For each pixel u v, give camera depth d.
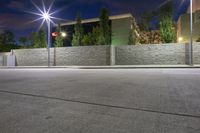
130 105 4.32
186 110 3.83
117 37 38.22
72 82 8.75
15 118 3.58
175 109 3.92
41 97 5.48
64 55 27.50
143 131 2.84
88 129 2.97
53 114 3.79
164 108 4.01
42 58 29.56
